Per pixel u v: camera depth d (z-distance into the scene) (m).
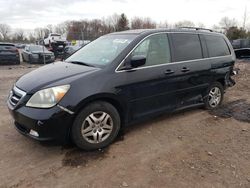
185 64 4.44
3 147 3.66
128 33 4.31
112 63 3.63
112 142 3.80
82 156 3.43
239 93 6.79
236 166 3.21
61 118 3.15
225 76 5.35
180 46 4.45
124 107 3.72
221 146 3.74
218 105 5.46
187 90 4.57
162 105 4.24
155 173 3.06
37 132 3.17
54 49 23.08
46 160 3.34
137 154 3.49
